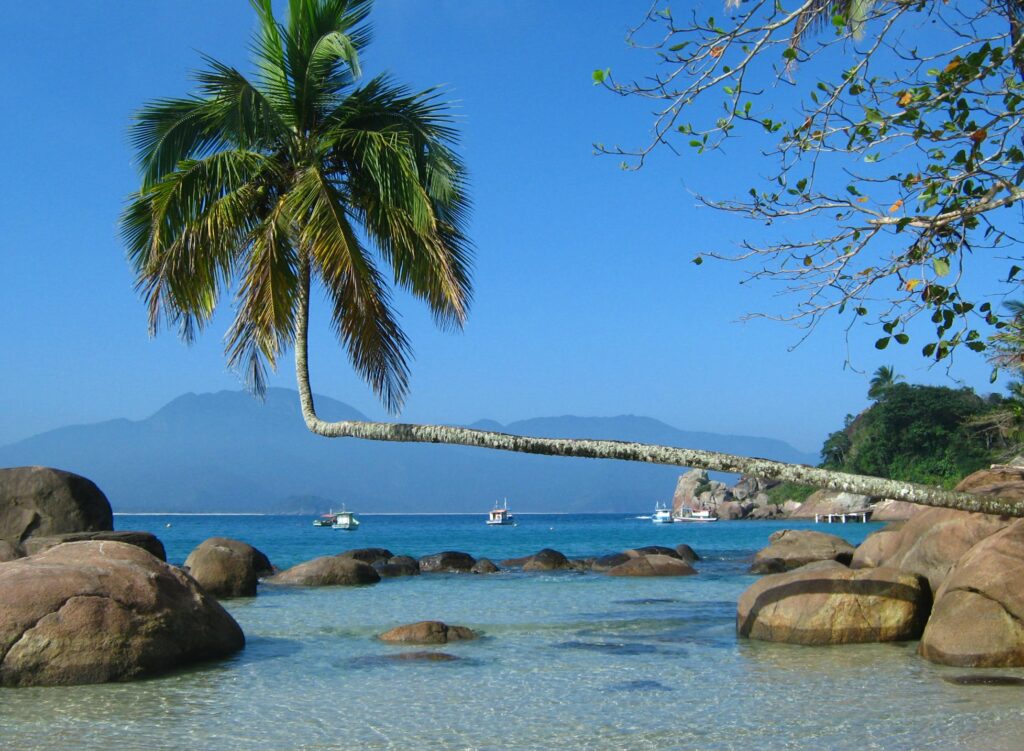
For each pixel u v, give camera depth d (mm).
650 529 106000
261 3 15703
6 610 10930
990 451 81062
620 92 8711
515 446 12320
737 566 33000
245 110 14672
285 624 16953
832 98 8117
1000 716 9039
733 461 11367
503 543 67812
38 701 10062
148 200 15000
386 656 13078
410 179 14508
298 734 8766
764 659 12555
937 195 7816
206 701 10133
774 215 8586
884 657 12336
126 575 12008
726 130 8531
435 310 15719
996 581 11812
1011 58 7867
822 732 8672
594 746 8328
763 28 8359
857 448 104375
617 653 13320
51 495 22625
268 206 15742
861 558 19078
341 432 13852
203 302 15039
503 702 10094
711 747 8266
